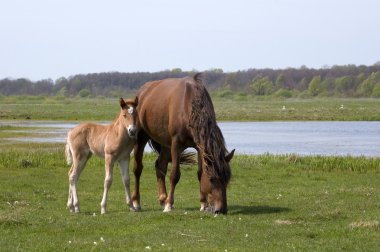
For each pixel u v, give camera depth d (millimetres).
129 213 13633
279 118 67062
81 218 13000
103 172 21359
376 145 35375
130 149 13773
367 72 168500
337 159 24000
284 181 19484
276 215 13211
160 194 14844
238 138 40594
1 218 12312
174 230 11594
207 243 10523
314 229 11602
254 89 159500
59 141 35781
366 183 19078
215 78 179625
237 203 15141
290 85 167375
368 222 11906
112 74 189000
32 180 19359
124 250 10109
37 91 193625
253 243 10516
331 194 16234
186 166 22594
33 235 11352
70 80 191750
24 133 42781
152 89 14953
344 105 92188
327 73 173000
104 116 67000
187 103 13445
